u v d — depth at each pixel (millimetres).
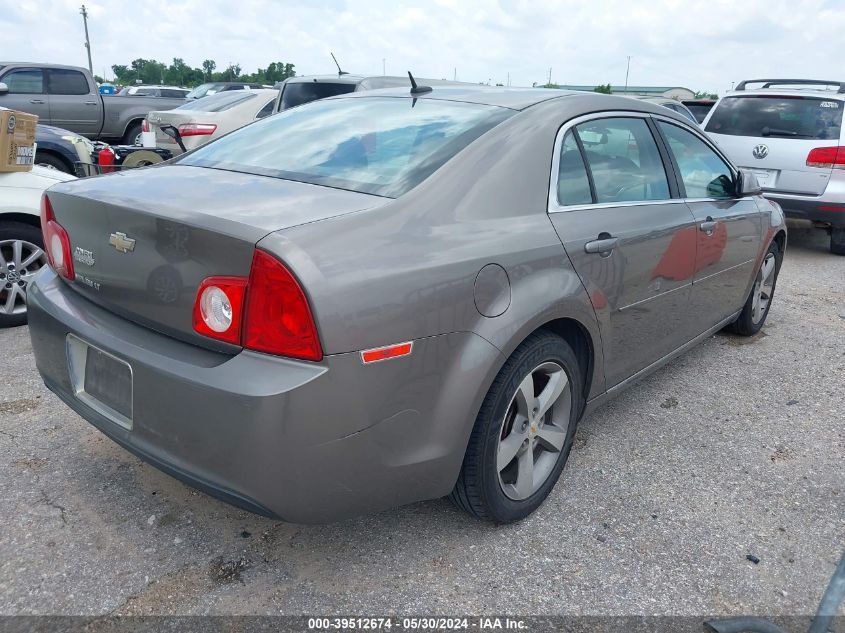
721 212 3779
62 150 8609
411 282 2023
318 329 1843
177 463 2035
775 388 4062
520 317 2314
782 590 2355
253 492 1922
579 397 2826
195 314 2002
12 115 4316
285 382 1840
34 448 3035
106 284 2291
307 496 1962
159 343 2098
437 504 2766
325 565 2383
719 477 3059
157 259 2082
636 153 3215
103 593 2207
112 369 2213
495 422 2369
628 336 3076
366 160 2510
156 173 2625
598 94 3125
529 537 2580
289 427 1854
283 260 1831
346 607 2195
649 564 2455
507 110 2740
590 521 2697
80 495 2709
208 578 2295
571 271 2576
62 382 2477
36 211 4488
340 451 1958
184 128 9375
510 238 2365
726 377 4207
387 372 1988
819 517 2785
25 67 12320
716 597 2309
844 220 7340
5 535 2453
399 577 2340
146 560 2365
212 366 1937
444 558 2443
